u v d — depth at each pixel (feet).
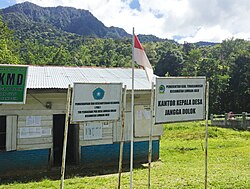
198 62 201.05
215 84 155.63
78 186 27.78
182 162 40.09
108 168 37.58
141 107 40.57
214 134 66.69
